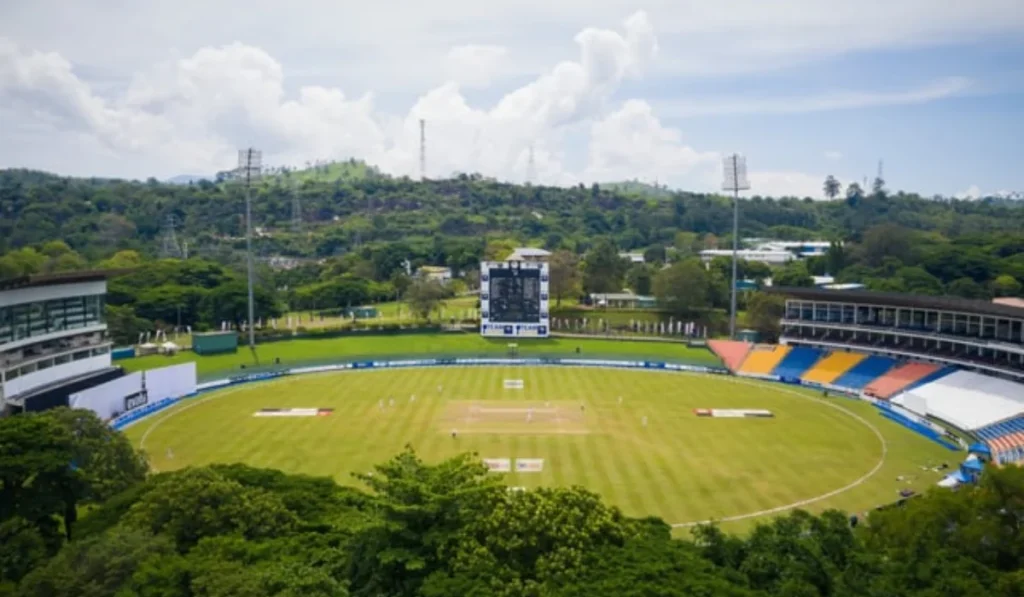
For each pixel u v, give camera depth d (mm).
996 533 38844
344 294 188000
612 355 150125
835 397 118500
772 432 96250
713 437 93500
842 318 138125
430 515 39406
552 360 147000
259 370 134375
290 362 140625
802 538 40031
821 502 70625
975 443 91000
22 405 90188
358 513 44094
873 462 83500
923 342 126562
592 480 76375
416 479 41500
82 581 35812
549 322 171000
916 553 37000
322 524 45344
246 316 161500
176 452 86188
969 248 197000
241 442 90188
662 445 89688
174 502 42625
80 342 107375
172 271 179625
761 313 161625
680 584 32750
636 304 188500
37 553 43406
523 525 37781
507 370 139750
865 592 34688
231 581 33062
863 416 105875
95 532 44406
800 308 143125
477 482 42688
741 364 140625
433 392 119625
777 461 83562
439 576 35406
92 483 53906
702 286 175250
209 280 182625
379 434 93750
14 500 50562
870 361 127750
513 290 158125
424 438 91875
